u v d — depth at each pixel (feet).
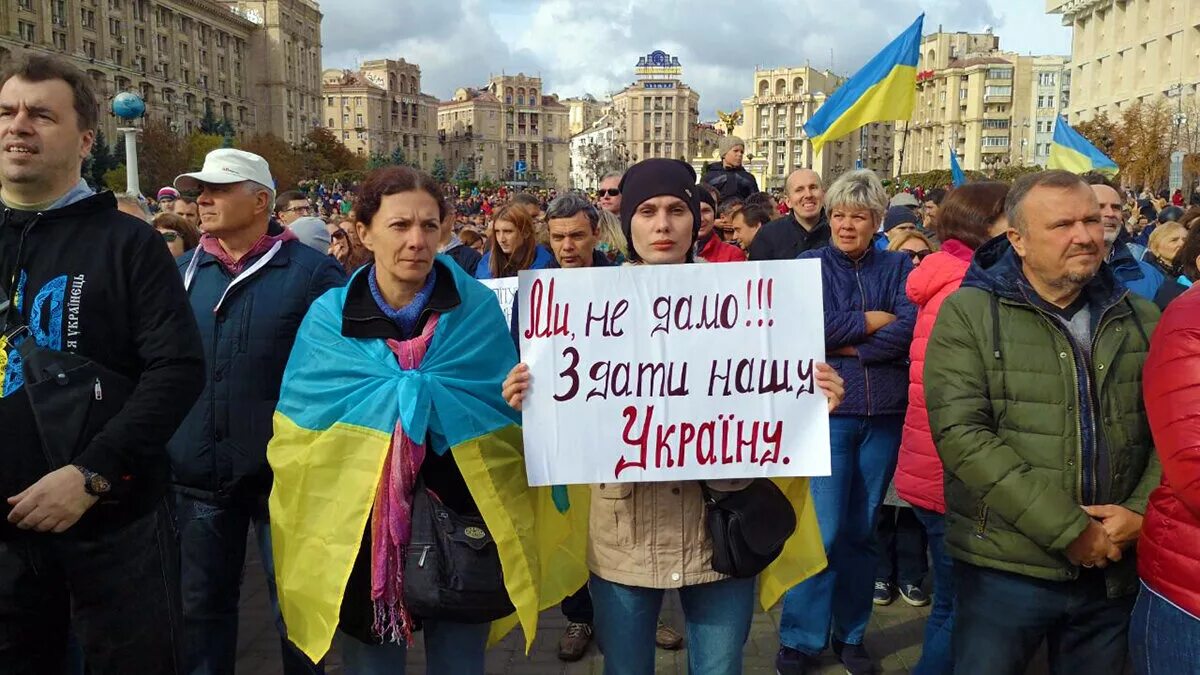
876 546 12.75
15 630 7.86
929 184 184.44
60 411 7.57
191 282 11.24
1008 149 351.87
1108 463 8.03
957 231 11.71
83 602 7.99
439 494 8.20
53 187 8.04
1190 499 6.66
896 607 15.14
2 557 7.72
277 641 13.89
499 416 8.32
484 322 8.46
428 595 7.69
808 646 12.14
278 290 11.02
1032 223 8.02
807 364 8.26
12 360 7.71
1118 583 8.05
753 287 8.25
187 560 10.75
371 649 8.29
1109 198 13.08
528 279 8.16
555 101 545.03
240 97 318.86
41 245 7.91
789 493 9.11
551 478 8.09
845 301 12.50
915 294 11.47
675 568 8.23
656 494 8.32
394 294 8.32
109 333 8.01
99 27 231.71
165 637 8.38
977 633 8.57
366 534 8.02
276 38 327.88
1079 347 8.18
